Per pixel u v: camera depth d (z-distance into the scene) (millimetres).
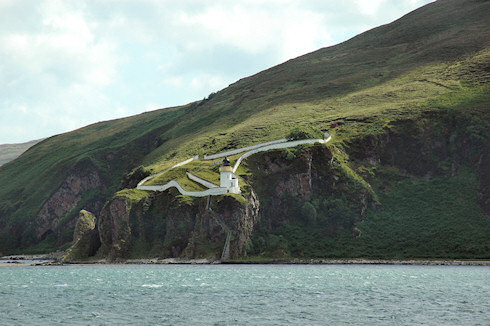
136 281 116438
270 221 180000
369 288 101000
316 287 102938
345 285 105625
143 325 70062
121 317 75000
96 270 151750
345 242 171375
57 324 71125
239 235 166875
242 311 78438
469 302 84500
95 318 74562
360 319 72438
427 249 163250
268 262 162625
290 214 181250
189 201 179375
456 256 157875
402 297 89875
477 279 114625
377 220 178750
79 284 113125
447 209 178875
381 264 156375
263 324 70062
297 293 95312
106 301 88688
